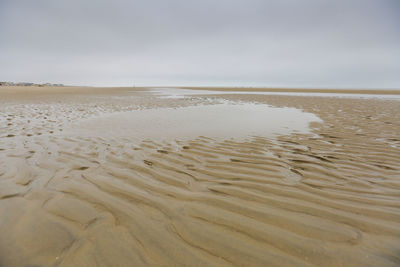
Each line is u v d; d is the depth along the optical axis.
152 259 1.29
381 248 1.34
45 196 2.00
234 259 1.29
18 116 7.18
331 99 16.03
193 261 1.28
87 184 2.27
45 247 1.36
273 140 4.23
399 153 3.34
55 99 15.39
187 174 2.58
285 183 2.32
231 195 2.05
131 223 1.61
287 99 16.59
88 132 4.94
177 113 8.54
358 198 1.98
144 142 4.10
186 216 1.70
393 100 14.61
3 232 1.49
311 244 1.39
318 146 3.79
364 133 4.71
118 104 12.39
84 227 1.56
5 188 2.15
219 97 20.05
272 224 1.60
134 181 2.37
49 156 3.19
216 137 4.49
